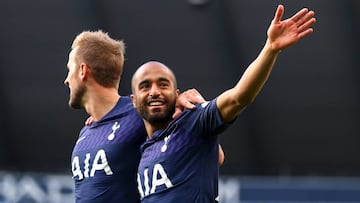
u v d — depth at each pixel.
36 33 55.19
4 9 54.50
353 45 53.06
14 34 55.31
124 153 16.91
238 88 14.31
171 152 15.26
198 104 15.34
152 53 55.00
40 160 59.19
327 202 44.53
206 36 53.97
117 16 54.19
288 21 14.23
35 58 56.00
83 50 17.48
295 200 44.75
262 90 55.09
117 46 17.78
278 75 54.59
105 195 16.88
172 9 53.41
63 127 58.00
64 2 53.91
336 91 54.59
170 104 15.41
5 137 58.69
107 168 16.89
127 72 55.41
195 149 15.16
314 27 52.91
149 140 15.83
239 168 57.41
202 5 52.72
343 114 55.22
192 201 15.02
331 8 52.12
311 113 55.47
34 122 58.09
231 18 53.09
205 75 55.19
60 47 55.53
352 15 52.12
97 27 54.62
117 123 17.19
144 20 54.03
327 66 53.94
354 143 55.88
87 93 17.56
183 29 53.91
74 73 17.56
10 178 45.91
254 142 56.50
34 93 57.09
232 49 54.12
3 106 57.69
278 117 55.84
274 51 14.12
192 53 54.66
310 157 56.75
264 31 53.22
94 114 17.56
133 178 16.92
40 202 45.47
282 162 57.09
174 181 15.14
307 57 53.84
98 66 17.41
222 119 14.64
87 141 17.34
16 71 56.50
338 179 53.50
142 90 15.41
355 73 53.91
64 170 58.97
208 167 15.21
